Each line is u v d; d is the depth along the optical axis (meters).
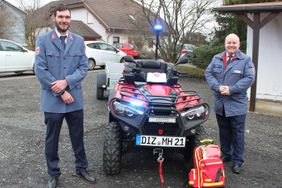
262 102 10.56
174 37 16.44
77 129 4.35
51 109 4.08
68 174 4.60
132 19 18.97
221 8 9.34
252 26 9.03
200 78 15.41
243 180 4.64
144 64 5.48
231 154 5.18
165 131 4.30
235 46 4.77
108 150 4.43
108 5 36.84
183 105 4.47
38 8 33.47
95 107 8.68
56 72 4.05
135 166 4.95
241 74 4.77
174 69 5.38
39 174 4.58
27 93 10.48
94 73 16.45
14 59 14.55
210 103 9.88
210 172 3.94
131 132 4.30
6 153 5.29
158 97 4.48
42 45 3.99
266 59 10.94
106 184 4.35
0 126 6.75
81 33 34.00
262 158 5.52
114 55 19.28
